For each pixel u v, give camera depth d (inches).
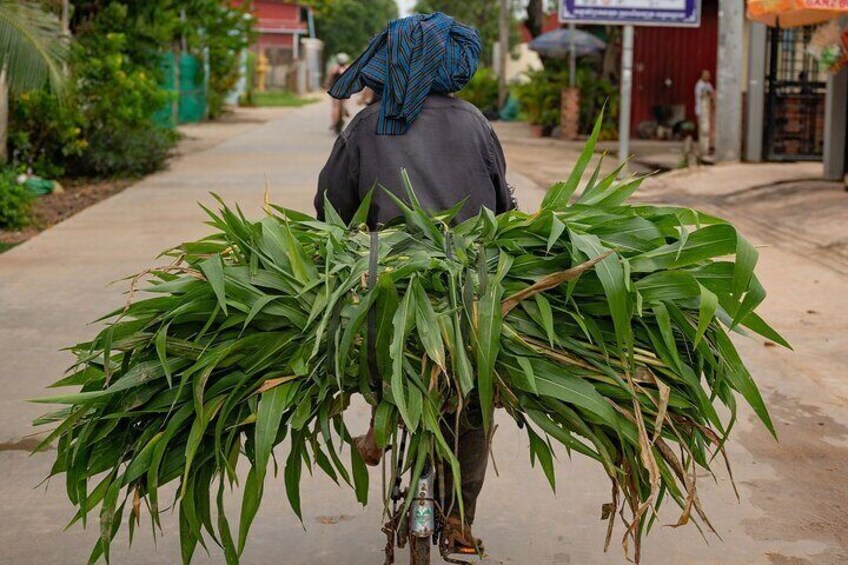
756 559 150.3
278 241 113.4
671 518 164.7
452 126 127.0
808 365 241.8
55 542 155.9
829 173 530.6
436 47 125.8
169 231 415.2
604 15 617.3
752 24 632.4
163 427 109.8
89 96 589.9
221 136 939.3
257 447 103.3
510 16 1875.0
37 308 291.7
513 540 156.7
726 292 113.4
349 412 213.5
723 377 114.7
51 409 210.2
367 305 105.5
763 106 638.5
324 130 1025.5
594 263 106.2
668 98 972.6
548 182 584.1
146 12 670.5
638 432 108.5
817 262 349.4
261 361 108.7
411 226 118.9
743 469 184.1
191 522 108.3
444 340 108.1
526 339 111.5
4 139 516.4
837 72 497.0
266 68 2218.3
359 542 156.1
